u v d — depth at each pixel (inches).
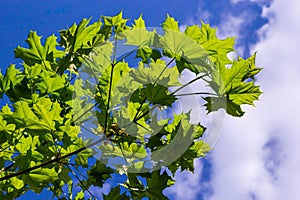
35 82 56.4
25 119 49.3
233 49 47.0
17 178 52.0
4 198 51.0
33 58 57.2
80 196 57.7
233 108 47.2
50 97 56.6
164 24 47.8
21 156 48.4
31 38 57.4
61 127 49.8
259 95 46.6
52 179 48.0
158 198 50.3
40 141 51.4
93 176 54.6
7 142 52.4
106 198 49.4
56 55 58.5
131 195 50.7
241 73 46.6
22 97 56.0
